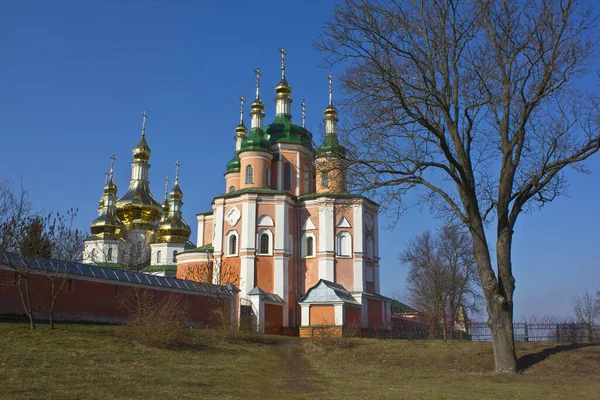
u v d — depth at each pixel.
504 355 22.75
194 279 49.25
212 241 61.25
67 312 29.88
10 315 27.42
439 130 23.80
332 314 43.72
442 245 61.62
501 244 23.48
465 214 25.47
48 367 18.72
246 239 51.31
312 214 53.75
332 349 30.67
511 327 23.08
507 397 16.69
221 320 35.25
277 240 51.72
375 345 31.25
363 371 24.58
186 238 76.75
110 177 85.00
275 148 58.56
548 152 22.86
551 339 39.28
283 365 26.30
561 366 23.05
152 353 24.09
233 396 16.52
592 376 21.59
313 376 22.67
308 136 61.31
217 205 54.00
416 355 27.81
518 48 22.97
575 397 16.77
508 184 23.42
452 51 23.67
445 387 19.11
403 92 23.69
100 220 80.12
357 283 51.31
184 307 36.97
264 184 55.59
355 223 52.69
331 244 52.09
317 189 55.38
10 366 18.22
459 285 62.25
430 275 61.00
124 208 82.88
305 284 52.50
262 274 51.03
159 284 35.97
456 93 23.64
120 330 27.94
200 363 23.44
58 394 15.02
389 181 24.47
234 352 27.94
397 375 23.27
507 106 23.39
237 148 67.19
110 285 32.66
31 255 29.52
